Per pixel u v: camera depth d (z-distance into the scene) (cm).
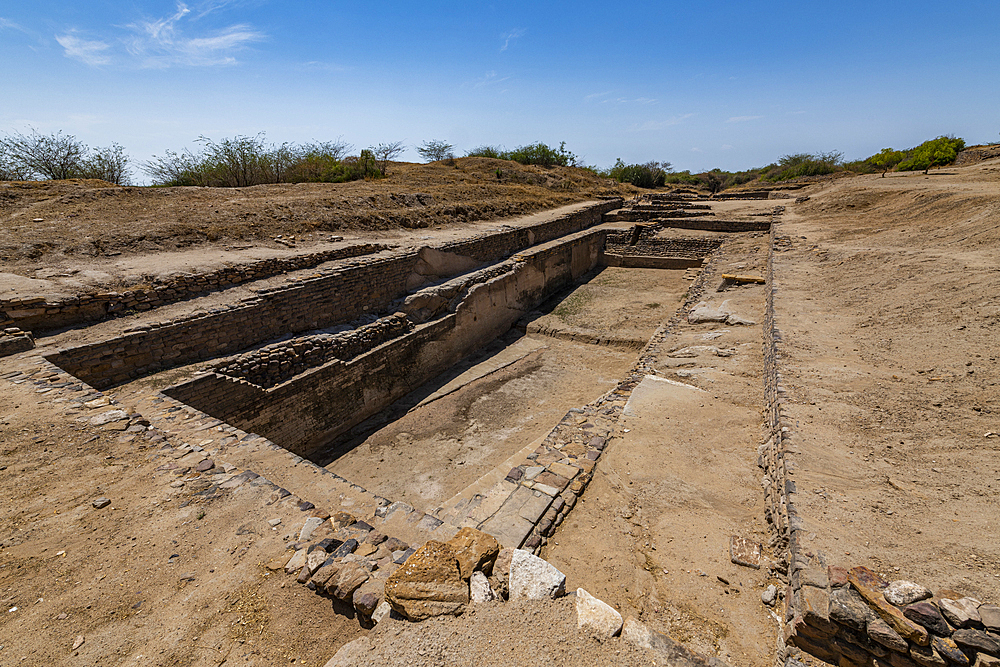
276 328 872
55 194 1165
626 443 562
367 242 1291
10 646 254
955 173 2081
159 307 786
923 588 241
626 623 256
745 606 340
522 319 1511
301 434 840
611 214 2553
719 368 741
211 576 308
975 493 316
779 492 386
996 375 441
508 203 2222
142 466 429
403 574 276
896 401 452
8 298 656
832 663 258
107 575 305
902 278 770
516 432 888
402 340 1040
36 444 449
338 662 235
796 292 851
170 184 1934
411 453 836
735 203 2834
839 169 4369
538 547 410
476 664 229
